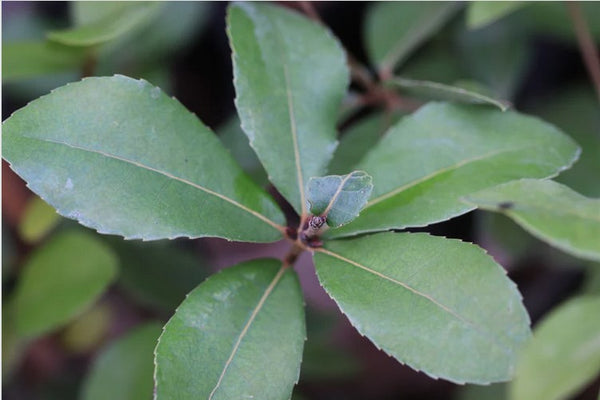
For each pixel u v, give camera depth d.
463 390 0.34
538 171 0.28
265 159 0.28
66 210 0.26
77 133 0.27
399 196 0.28
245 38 0.29
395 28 0.35
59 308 0.33
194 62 0.40
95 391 0.32
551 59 0.38
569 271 0.37
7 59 0.32
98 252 0.33
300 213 0.28
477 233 0.36
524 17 0.36
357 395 0.42
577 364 0.26
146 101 0.27
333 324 0.37
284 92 0.29
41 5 0.39
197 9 0.37
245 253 0.42
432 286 0.26
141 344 0.33
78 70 0.33
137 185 0.27
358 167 0.28
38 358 0.38
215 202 0.27
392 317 0.26
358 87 0.37
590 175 0.35
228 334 0.27
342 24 0.39
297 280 0.28
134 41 0.36
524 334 0.26
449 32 0.38
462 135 0.29
